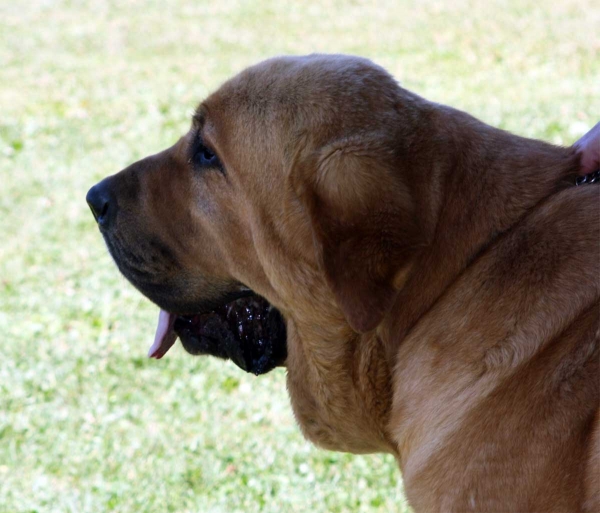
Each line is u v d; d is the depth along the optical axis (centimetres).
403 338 413
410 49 2444
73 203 1590
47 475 821
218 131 468
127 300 1198
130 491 779
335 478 777
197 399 939
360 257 390
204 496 765
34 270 1312
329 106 432
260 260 454
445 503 369
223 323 529
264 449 835
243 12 3064
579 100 1836
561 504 338
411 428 400
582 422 345
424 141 417
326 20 2862
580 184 415
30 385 983
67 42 2858
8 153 1897
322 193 402
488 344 381
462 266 402
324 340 445
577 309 368
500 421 363
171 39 2809
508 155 422
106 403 940
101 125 2044
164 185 508
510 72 2139
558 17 2616
